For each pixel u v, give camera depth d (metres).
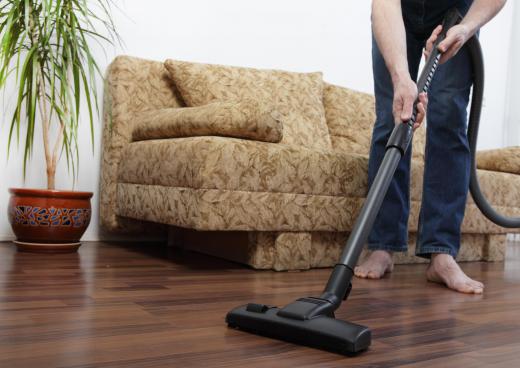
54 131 2.19
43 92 1.90
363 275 1.71
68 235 1.84
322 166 1.79
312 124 2.42
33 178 2.16
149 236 2.41
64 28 1.88
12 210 1.81
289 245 1.75
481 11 1.40
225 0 2.64
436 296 1.41
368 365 0.76
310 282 1.52
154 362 0.71
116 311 1.01
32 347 0.75
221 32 2.64
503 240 2.57
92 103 2.28
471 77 1.63
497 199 2.48
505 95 4.27
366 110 2.74
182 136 1.81
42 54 2.07
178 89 2.23
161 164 1.79
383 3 1.36
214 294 1.25
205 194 1.57
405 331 0.98
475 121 1.66
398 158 1.07
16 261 1.58
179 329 0.90
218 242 1.96
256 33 2.77
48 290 1.17
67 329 0.86
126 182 2.06
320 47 3.02
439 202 1.64
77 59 1.94
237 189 1.62
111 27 2.32
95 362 0.70
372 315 1.12
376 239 1.77
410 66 1.74
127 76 2.16
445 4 1.59
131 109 2.16
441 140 1.64
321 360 0.76
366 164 1.93
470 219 2.34
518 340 0.95
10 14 1.75
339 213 1.85
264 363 0.74
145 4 2.41
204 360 0.74
